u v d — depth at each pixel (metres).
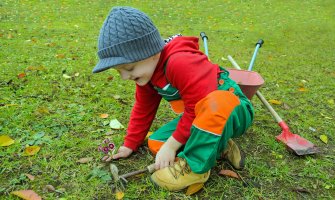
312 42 5.70
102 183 2.05
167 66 1.93
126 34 1.80
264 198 2.03
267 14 7.70
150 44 1.86
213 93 1.88
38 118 2.70
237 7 8.26
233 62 3.03
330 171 2.32
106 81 3.54
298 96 3.49
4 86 3.25
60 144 2.37
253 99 3.35
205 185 2.09
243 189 2.08
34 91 3.18
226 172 2.19
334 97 3.50
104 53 1.84
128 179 2.10
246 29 6.49
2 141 2.35
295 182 2.18
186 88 1.92
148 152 2.37
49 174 2.12
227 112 1.87
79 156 2.29
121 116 2.85
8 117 2.68
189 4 8.34
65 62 4.03
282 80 3.92
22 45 4.60
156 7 7.87
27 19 6.17
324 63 4.62
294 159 2.42
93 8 7.42
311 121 2.96
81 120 2.72
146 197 1.97
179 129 2.01
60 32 5.46
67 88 3.29
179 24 6.65
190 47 2.03
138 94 2.25
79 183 2.05
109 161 2.26
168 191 2.01
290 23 6.97
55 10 7.03
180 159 2.05
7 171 2.12
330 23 6.99
